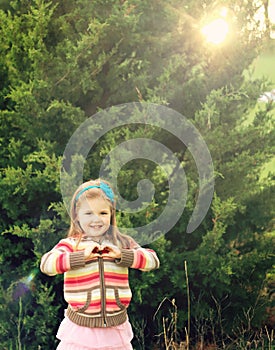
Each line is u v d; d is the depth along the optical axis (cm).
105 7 491
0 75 502
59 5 501
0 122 493
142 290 492
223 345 503
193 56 508
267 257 513
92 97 502
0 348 493
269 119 509
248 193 512
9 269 502
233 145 499
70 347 345
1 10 491
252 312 526
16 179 470
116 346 346
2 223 501
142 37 494
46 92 475
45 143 473
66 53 476
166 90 491
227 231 519
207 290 515
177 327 509
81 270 348
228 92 507
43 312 486
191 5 498
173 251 491
